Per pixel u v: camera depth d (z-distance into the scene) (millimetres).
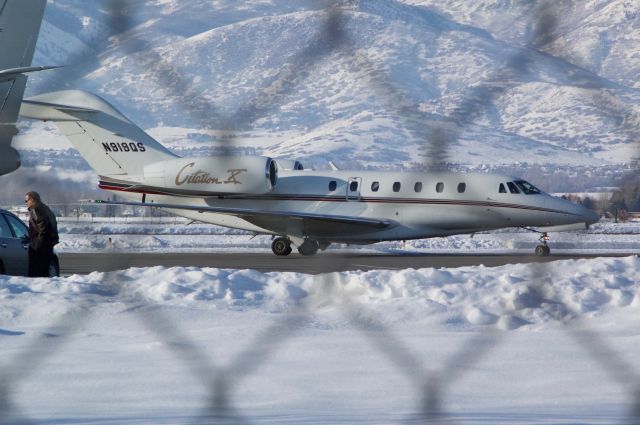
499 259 111688
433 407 24156
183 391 26547
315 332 38219
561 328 39781
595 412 23234
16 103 75375
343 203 123750
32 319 41531
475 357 32188
